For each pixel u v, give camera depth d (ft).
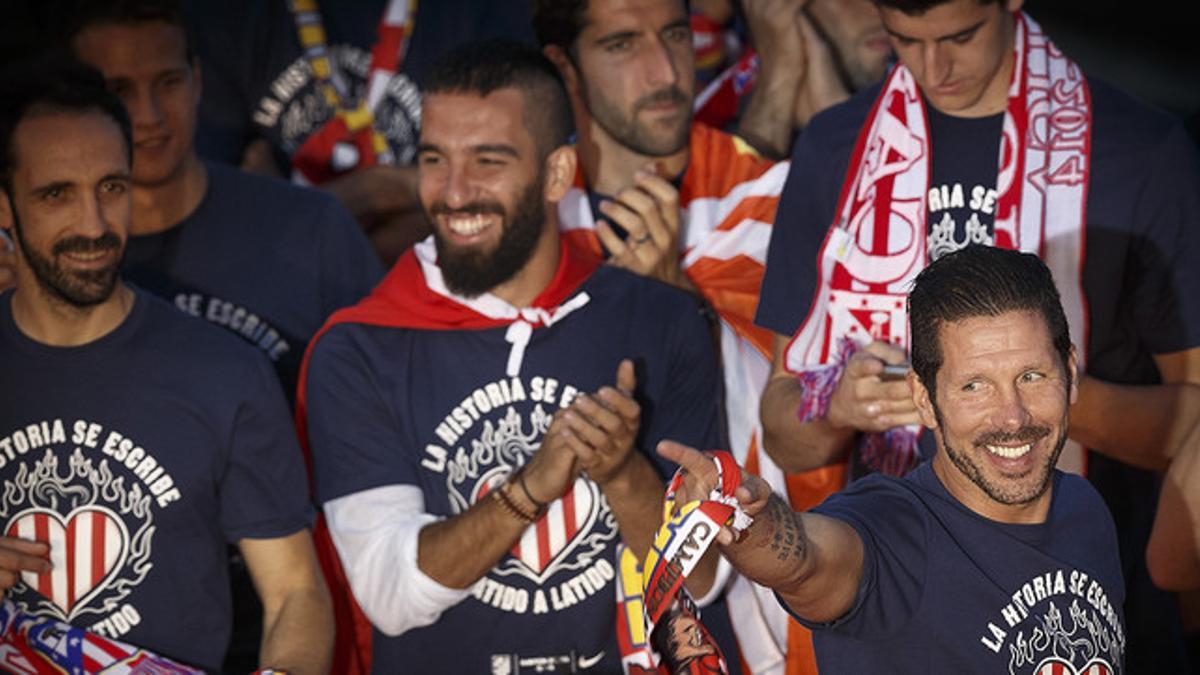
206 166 33.73
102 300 27.07
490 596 28.71
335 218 33.99
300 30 39.86
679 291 30.71
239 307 32.99
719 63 42.37
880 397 27.12
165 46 32.07
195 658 27.58
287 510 28.22
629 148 33.50
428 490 28.99
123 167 26.99
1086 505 23.58
